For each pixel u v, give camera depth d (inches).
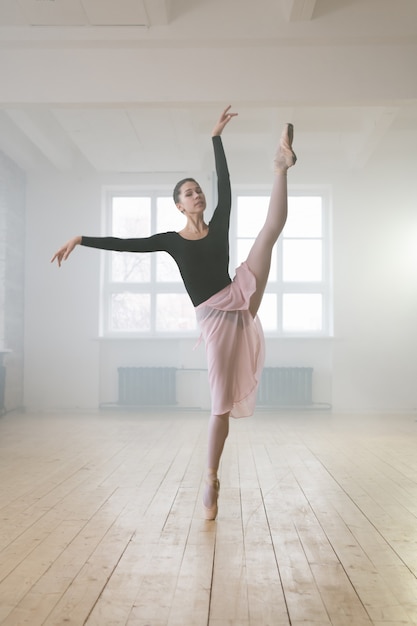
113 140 356.2
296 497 163.6
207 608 89.0
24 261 421.7
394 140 404.8
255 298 133.8
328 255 432.1
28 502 158.6
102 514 145.8
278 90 256.2
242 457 229.8
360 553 115.6
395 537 126.4
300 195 434.6
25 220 423.2
